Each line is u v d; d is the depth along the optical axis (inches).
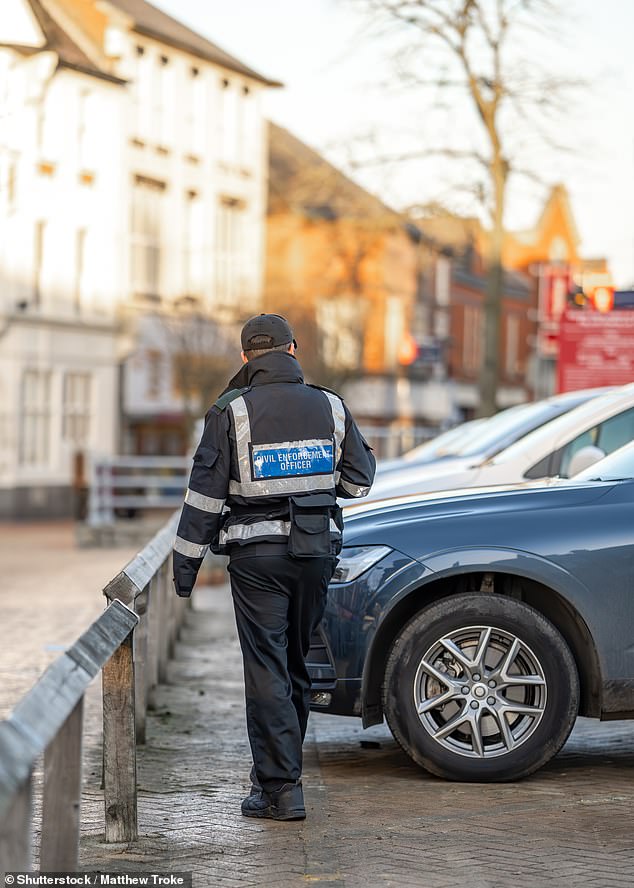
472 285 3038.9
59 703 199.5
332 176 1238.9
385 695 355.9
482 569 355.3
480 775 353.1
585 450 520.4
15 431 1929.1
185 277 2242.9
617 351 957.8
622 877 274.2
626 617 355.3
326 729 440.5
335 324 2300.7
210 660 584.7
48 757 218.2
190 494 306.8
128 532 1382.9
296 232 2333.9
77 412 2036.2
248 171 2383.1
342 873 275.4
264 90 2431.1
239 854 286.0
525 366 3425.2
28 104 1919.3
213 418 307.9
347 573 359.3
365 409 2556.6
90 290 2059.5
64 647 606.5
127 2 2192.4
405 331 2677.2
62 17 2041.1
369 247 1355.8
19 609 770.2
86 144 2042.3
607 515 359.9
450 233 1322.6
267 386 311.9
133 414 2110.0
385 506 379.9
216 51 2352.4
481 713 352.5
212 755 390.9
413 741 354.0
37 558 1225.4
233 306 2276.1
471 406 3056.1
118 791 295.0
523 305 3412.9
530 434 591.2
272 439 307.7
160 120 2197.3
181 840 297.1
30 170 1932.8
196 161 2266.2
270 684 310.8
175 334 2112.5
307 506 306.7
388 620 360.8
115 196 2095.2
